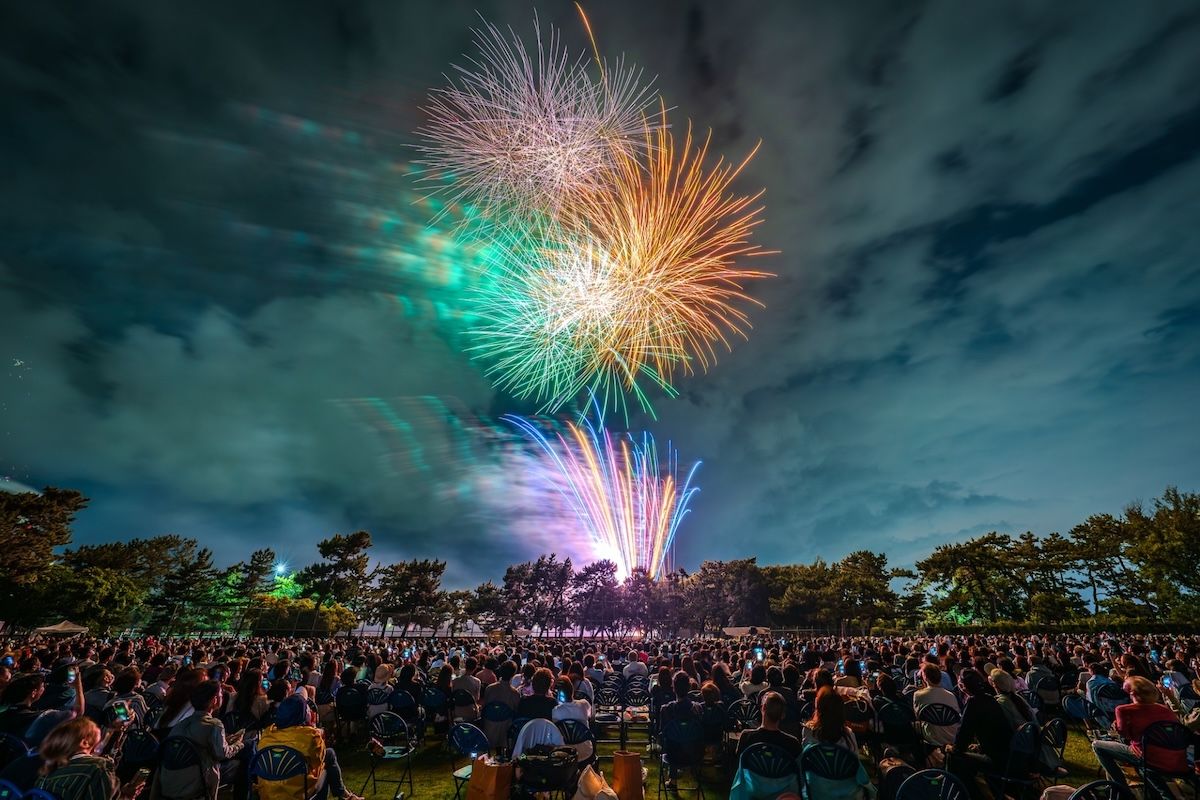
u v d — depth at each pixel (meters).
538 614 100.62
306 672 14.16
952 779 5.33
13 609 56.56
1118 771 7.51
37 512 52.66
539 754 7.48
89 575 62.81
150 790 6.46
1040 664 15.07
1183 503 62.31
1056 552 78.06
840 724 5.90
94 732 5.04
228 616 84.94
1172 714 7.18
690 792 9.70
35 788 4.71
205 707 6.81
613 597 98.31
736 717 10.39
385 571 95.88
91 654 17.30
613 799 6.19
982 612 81.75
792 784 5.73
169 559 89.69
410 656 24.14
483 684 13.36
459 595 103.44
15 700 7.53
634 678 13.56
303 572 85.88
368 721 13.59
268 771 6.45
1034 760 7.62
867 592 84.56
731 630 93.94
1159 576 61.22
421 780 10.30
